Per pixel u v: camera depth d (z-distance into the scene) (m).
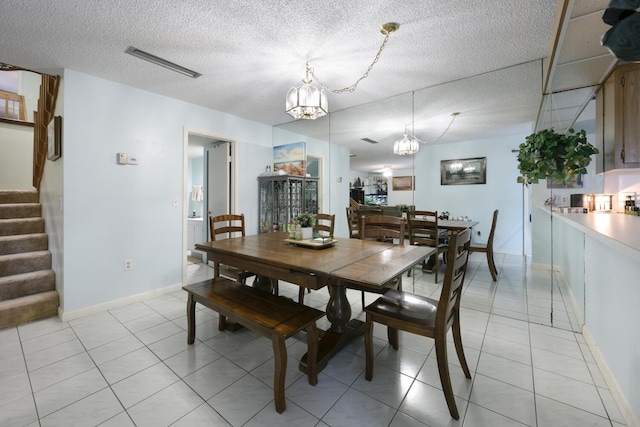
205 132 3.53
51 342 2.07
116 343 2.05
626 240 0.97
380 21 1.79
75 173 2.50
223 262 2.10
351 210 3.87
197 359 1.85
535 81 2.58
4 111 5.04
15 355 1.90
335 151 4.10
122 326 2.33
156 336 2.16
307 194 4.25
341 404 1.43
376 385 1.58
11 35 1.94
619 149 1.97
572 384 1.55
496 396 1.47
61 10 1.67
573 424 1.28
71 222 2.48
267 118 4.04
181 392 1.53
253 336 2.16
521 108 2.92
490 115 3.11
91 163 2.59
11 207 3.23
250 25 1.84
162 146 3.11
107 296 2.70
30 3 1.61
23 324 2.37
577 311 2.36
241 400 1.46
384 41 2.02
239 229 2.81
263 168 4.34
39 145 3.38
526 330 2.19
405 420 1.32
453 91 2.88
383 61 2.32
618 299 1.41
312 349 1.57
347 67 2.42
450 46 2.09
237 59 2.29
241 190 4.02
